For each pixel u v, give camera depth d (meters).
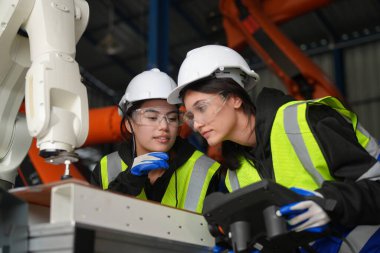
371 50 9.66
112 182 1.92
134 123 2.26
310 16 9.12
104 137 3.59
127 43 10.01
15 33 1.74
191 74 1.74
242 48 4.63
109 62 10.36
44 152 1.53
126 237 1.32
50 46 1.64
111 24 9.30
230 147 1.85
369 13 8.98
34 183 3.18
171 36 9.80
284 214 1.29
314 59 10.12
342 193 1.36
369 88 9.63
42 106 1.53
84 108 1.62
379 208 1.39
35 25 1.69
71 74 1.63
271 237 1.29
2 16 1.70
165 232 1.43
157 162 1.83
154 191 2.21
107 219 1.28
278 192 1.28
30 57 1.78
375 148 1.64
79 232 1.20
